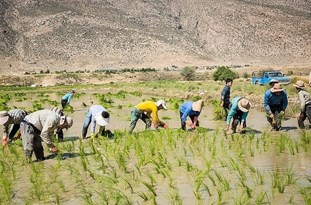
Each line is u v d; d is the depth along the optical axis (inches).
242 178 305.9
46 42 6865.2
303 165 344.2
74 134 610.2
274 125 547.5
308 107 547.5
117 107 1062.4
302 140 441.1
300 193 271.9
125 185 314.0
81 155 395.2
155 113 560.7
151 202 270.8
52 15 7642.7
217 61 6963.6
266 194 271.6
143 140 494.3
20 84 3998.5
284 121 647.1
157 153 419.2
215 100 1092.5
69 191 307.4
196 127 579.5
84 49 6811.0
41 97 1689.2
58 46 6801.2
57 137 567.2
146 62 6594.5
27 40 6943.9
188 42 7755.9
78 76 4136.3
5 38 6875.0
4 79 4089.6
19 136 538.3
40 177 350.9
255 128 590.2
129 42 7111.2
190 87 1621.6
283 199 261.6
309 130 540.1
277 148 421.1
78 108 1083.3
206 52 7519.7
